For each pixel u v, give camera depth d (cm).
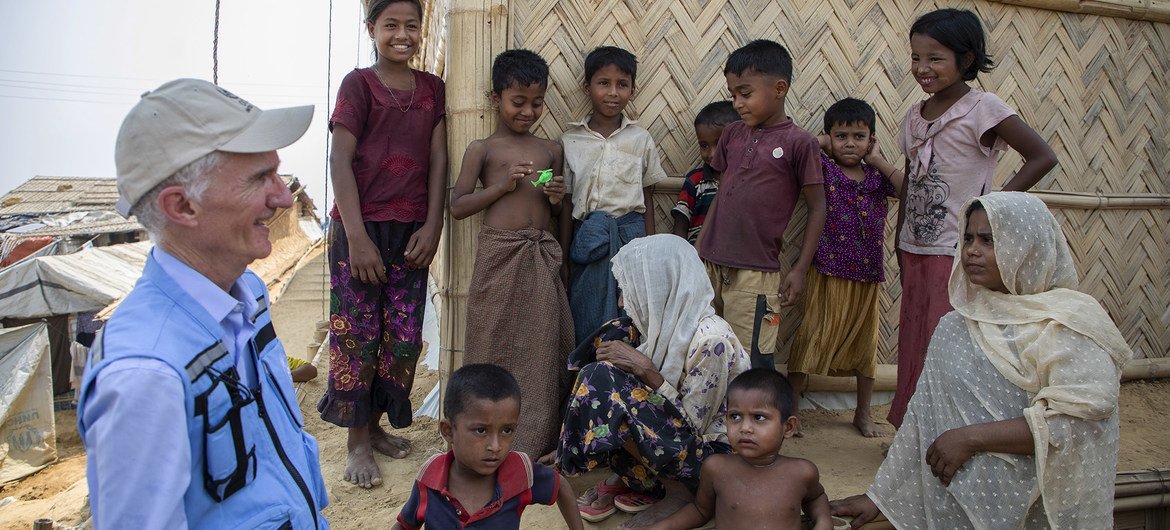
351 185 308
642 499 287
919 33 304
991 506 231
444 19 365
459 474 237
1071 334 221
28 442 923
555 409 317
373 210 319
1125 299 457
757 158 323
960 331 249
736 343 279
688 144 374
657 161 348
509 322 313
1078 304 224
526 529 279
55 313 1187
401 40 309
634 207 336
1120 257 453
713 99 373
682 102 369
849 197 356
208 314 147
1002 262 229
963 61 303
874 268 362
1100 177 440
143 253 1548
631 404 270
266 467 154
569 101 351
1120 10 423
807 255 324
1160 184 457
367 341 325
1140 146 448
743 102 319
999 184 418
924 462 255
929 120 318
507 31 337
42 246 1669
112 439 126
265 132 151
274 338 173
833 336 363
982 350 238
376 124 315
